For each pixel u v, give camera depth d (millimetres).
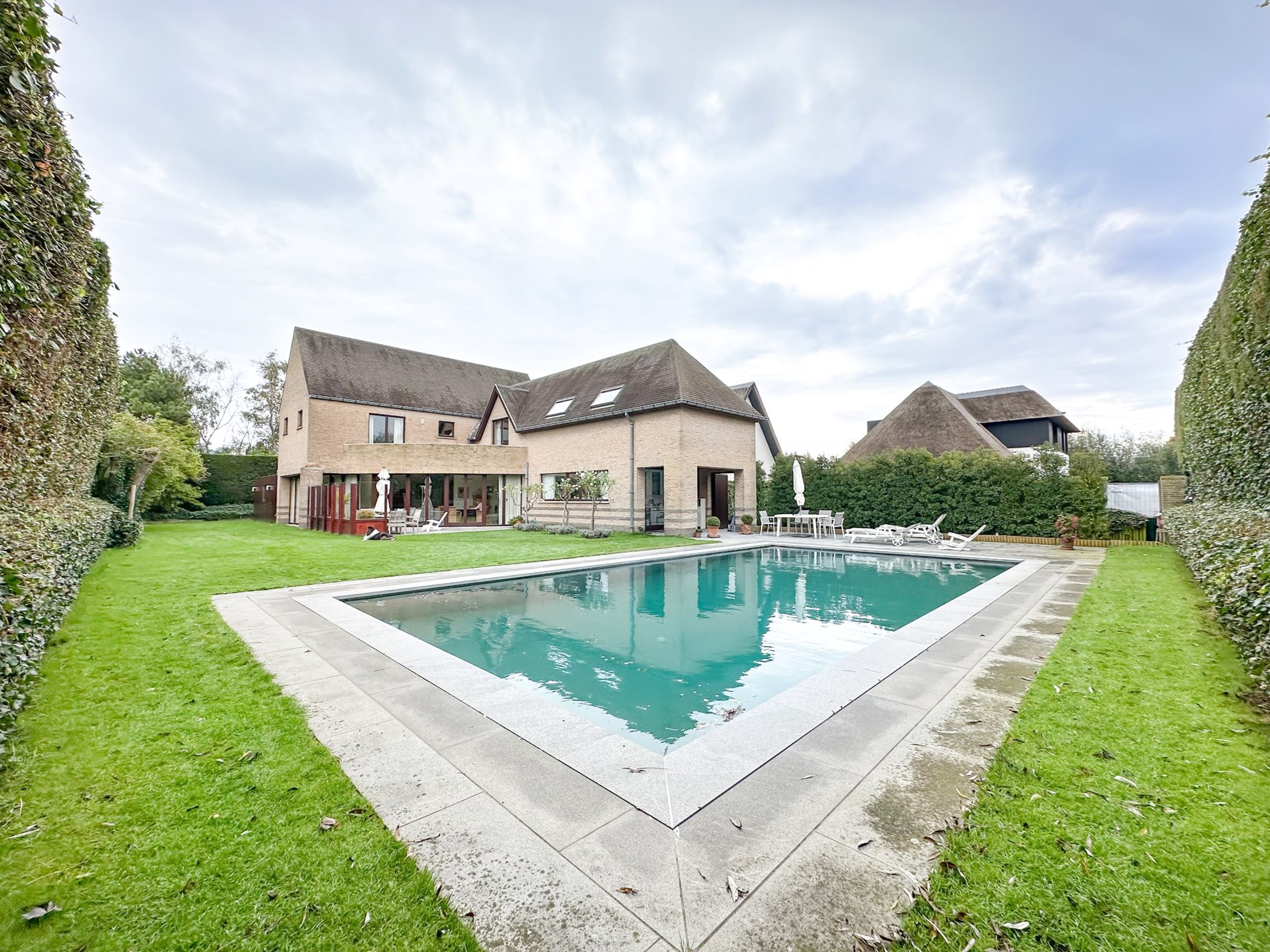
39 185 3941
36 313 4395
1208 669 4672
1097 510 15273
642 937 1957
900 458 18859
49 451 6414
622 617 8562
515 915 2062
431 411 27094
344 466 22562
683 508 18656
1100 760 3156
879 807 2748
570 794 2932
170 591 8219
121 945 1914
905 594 10148
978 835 2482
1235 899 2045
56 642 5359
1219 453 9109
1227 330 8133
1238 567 4578
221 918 2043
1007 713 3906
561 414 22984
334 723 3848
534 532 20469
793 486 20969
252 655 5395
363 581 9641
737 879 2240
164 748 3412
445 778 3090
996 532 16906
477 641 7234
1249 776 2930
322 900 2137
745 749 3420
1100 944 1870
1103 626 6289
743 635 7555
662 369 20656
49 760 3203
